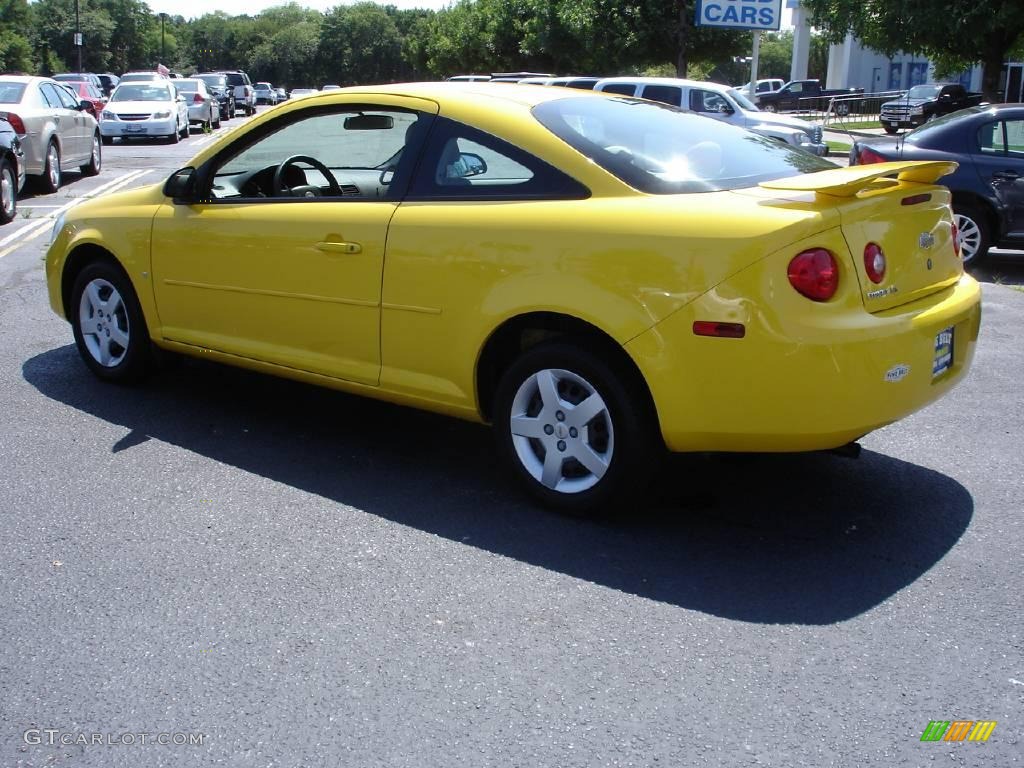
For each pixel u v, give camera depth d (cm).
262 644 322
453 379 429
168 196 520
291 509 423
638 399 385
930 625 333
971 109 1001
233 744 274
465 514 418
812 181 371
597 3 2789
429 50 5219
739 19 2062
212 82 4419
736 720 283
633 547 388
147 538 395
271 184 534
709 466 473
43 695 296
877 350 359
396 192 443
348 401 568
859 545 392
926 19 1723
